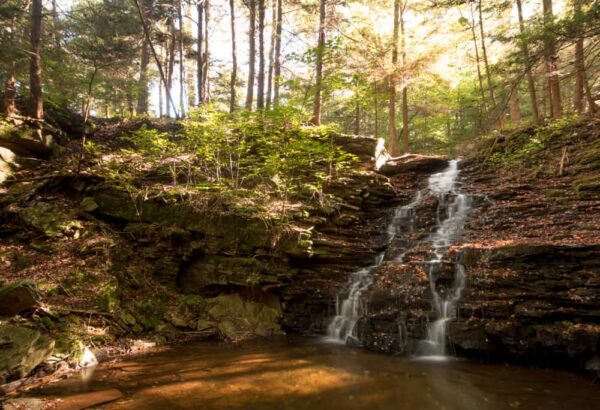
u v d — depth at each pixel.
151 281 9.49
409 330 7.65
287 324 9.52
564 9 13.02
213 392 5.41
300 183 11.50
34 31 12.01
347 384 5.75
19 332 6.01
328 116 27.81
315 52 10.93
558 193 10.25
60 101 15.05
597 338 5.86
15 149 11.23
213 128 11.18
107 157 12.27
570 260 6.80
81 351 6.78
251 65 17.66
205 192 10.59
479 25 18.52
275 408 4.88
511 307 6.82
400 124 29.61
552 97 15.40
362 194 12.08
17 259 8.38
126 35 19.03
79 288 8.17
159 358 7.12
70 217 9.67
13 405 4.84
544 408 4.88
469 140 16.41
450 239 9.96
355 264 10.10
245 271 9.60
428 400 5.15
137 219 10.16
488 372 6.27
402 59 17.25
